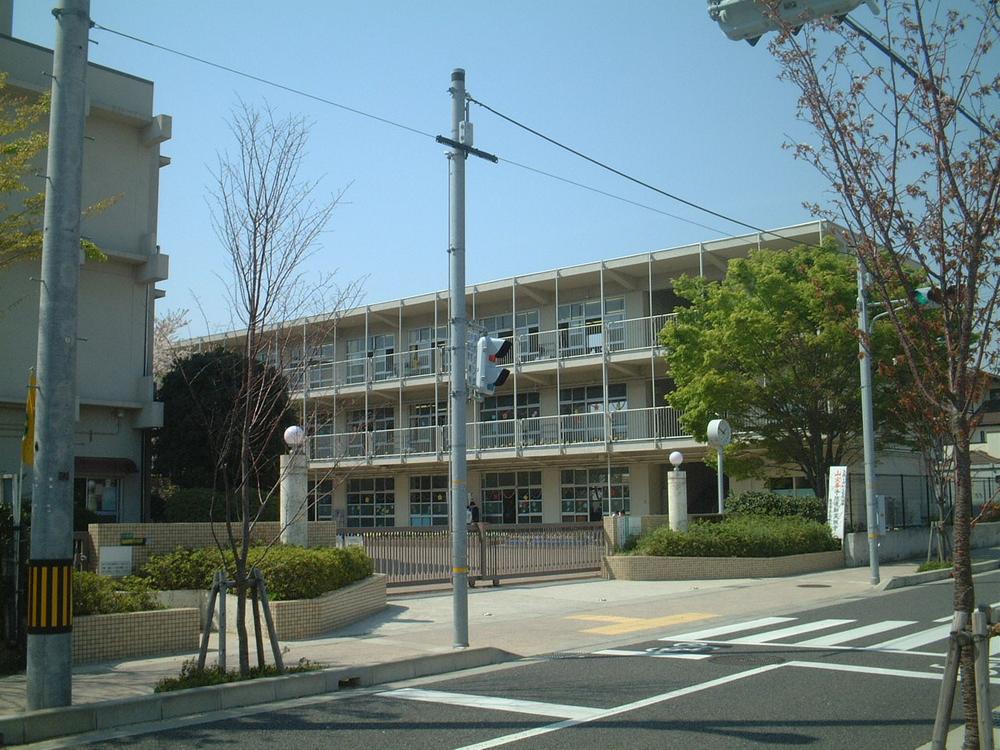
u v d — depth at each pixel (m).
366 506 42.00
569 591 18.86
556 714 8.02
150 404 21.94
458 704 8.51
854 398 24.11
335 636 12.71
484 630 13.50
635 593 18.55
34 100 20.05
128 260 22.06
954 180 6.05
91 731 7.57
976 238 5.95
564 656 11.41
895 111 6.38
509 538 20.41
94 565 13.20
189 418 21.14
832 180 6.98
